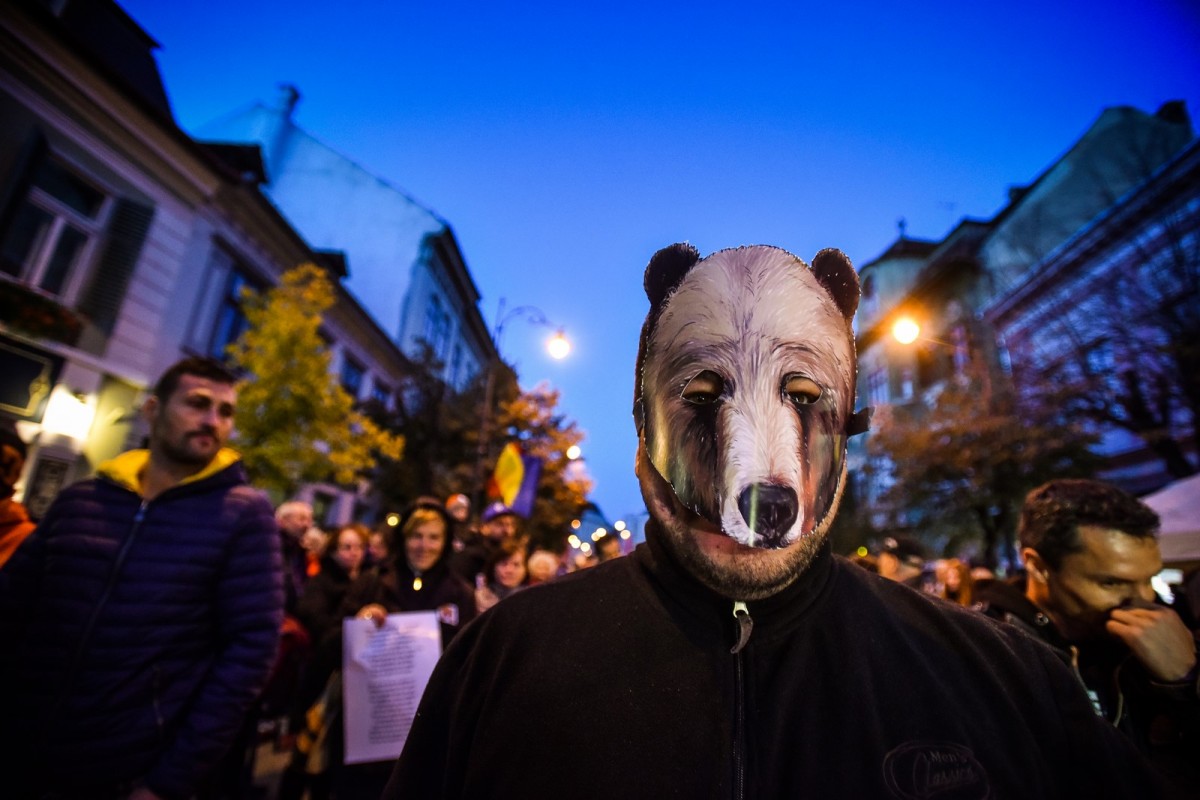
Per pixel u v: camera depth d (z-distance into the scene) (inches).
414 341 735.7
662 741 28.5
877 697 29.3
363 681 97.3
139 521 64.8
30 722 58.3
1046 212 579.5
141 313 328.5
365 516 653.9
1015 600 65.2
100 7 370.0
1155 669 49.3
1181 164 387.2
